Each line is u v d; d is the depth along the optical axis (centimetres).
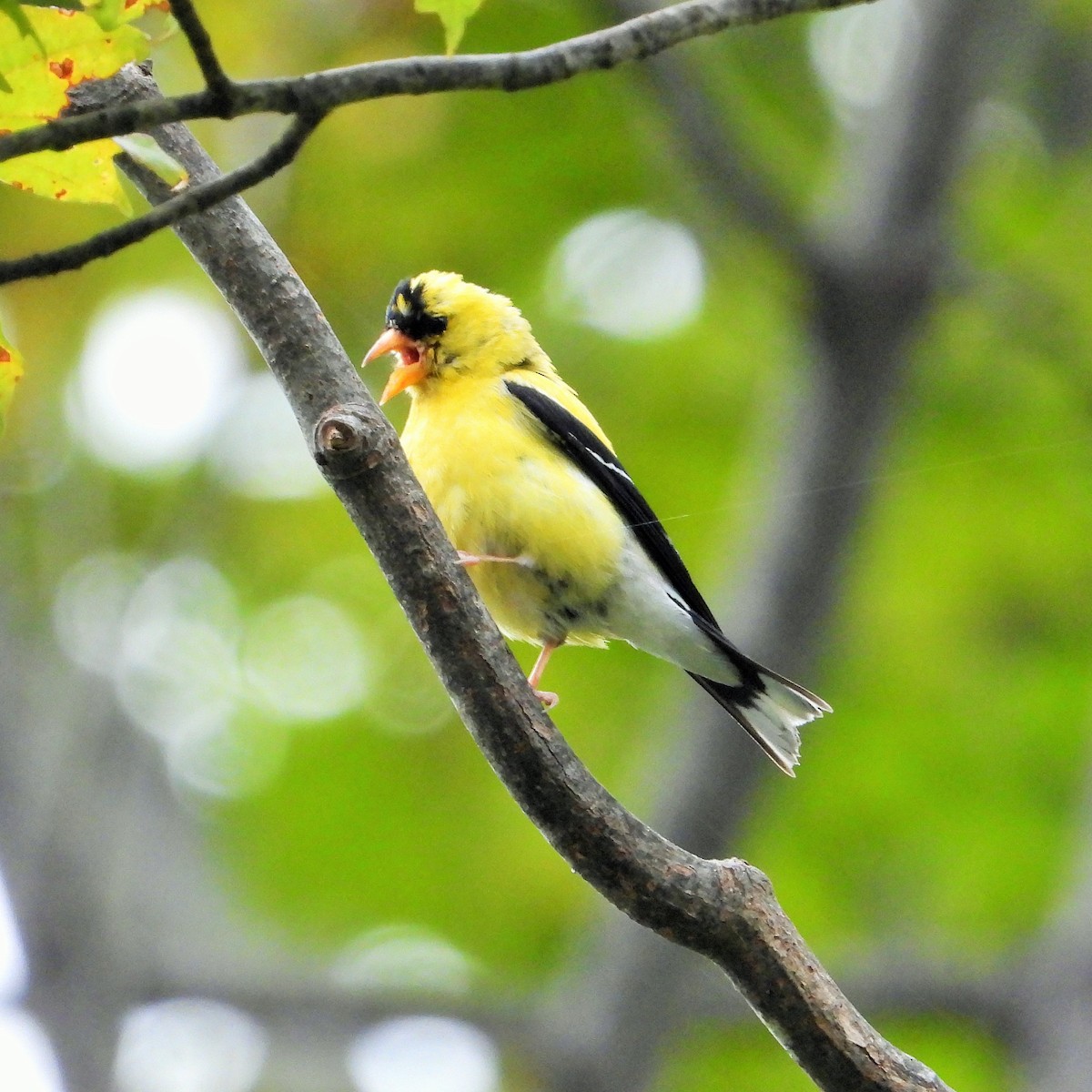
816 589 1171
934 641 1380
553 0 1214
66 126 392
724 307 1371
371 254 1320
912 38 1204
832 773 1348
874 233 1148
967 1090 1305
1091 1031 1178
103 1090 1238
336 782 1339
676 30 452
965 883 1340
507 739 519
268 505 1355
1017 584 1369
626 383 1348
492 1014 1212
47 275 409
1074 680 1334
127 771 1384
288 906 1359
